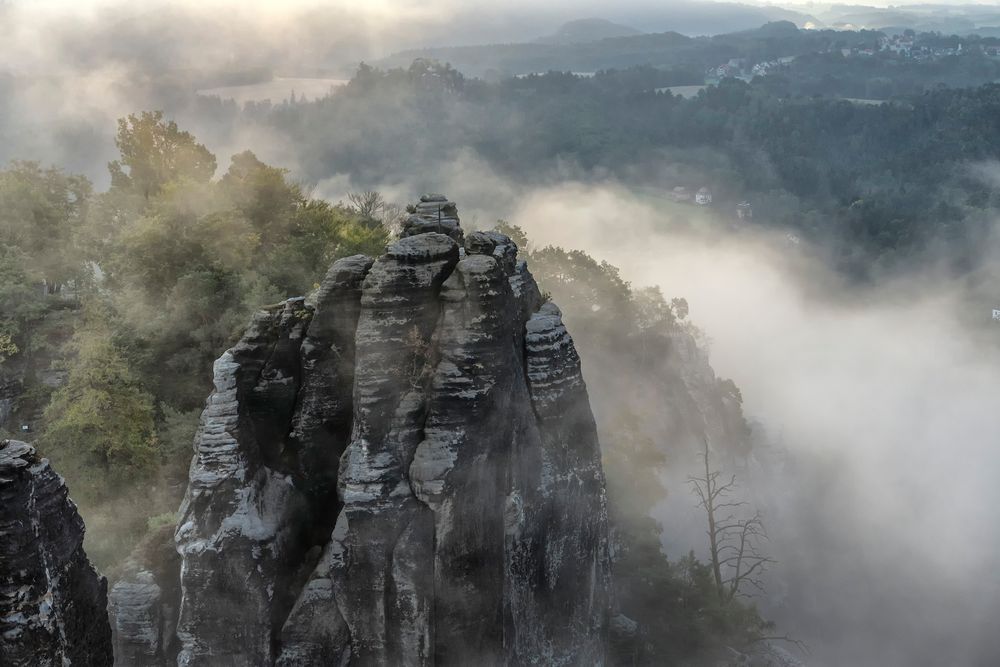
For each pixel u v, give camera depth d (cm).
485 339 3189
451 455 3133
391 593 3116
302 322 3419
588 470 3562
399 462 3150
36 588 2114
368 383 3153
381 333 3161
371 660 3131
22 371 6544
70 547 2242
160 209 7275
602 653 3709
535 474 3391
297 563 3241
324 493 3394
